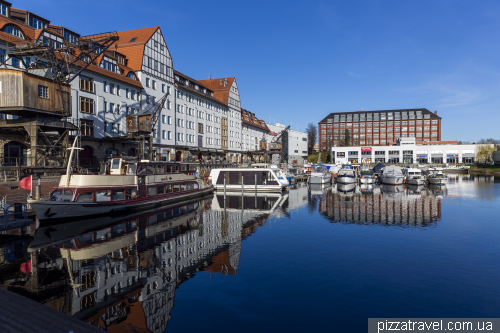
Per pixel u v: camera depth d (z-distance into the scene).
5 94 24.12
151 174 28.62
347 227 20.22
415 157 108.12
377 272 11.93
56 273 11.69
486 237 17.42
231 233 18.50
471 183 57.41
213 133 70.75
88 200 21.80
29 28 32.31
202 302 9.38
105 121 39.78
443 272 11.93
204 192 38.09
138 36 50.31
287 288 10.42
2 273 11.69
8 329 5.68
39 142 28.09
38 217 19.19
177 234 18.16
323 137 148.88
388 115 141.25
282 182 44.88
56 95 27.22
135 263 12.90
